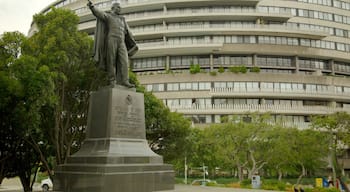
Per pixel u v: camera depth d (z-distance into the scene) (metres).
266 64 59.19
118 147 11.03
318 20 63.88
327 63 63.06
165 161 27.52
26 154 20.53
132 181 10.16
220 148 34.97
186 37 59.34
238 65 58.47
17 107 14.49
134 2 62.41
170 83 54.22
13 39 16.86
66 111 19.88
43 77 14.36
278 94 52.78
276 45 58.22
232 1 60.34
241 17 59.59
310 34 59.78
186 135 25.00
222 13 58.34
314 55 60.28
